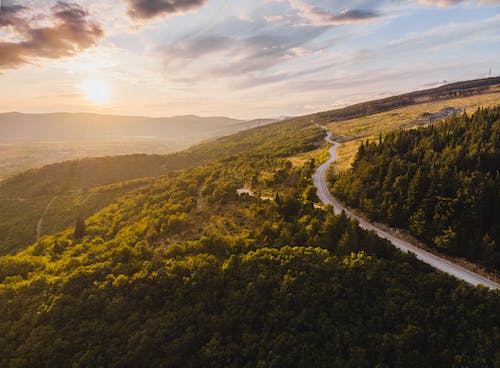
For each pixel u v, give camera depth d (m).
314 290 41.75
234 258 48.94
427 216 52.47
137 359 39.00
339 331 37.75
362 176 69.56
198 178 124.69
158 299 46.56
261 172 114.25
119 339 41.59
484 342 33.00
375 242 47.72
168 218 75.75
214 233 61.06
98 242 78.25
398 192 59.12
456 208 50.03
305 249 48.62
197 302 44.59
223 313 42.19
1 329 43.66
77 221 87.38
